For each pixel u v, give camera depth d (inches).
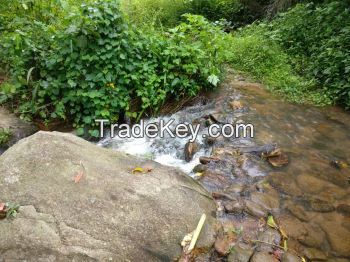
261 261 101.1
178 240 102.0
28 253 91.8
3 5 223.1
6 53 191.5
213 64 222.1
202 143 174.2
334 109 212.5
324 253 109.6
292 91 223.9
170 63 200.1
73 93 179.8
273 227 117.0
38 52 186.7
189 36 229.6
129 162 128.7
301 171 150.4
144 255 96.5
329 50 230.1
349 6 270.1
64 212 101.5
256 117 194.4
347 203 132.9
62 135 129.3
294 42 275.1
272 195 133.3
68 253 92.6
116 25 183.0
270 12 360.2
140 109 197.3
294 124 191.0
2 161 115.5
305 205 130.0
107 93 183.2
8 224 97.6
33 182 108.5
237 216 120.3
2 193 105.2
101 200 106.0
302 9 295.7
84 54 178.5
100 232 98.4
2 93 188.1
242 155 157.0
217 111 199.2
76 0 243.6
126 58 185.8
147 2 412.5
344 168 155.1
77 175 111.9
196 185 127.0
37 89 184.5
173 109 204.5
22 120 182.1
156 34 214.1
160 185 117.3
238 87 229.3
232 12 412.2
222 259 102.3
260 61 255.6
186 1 420.5
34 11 224.5
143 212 105.6
